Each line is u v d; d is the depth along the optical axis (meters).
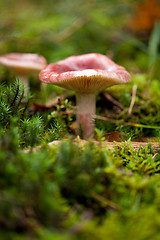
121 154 0.22
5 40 0.39
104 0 0.58
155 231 0.16
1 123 0.22
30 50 0.40
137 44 0.46
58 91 0.31
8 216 0.15
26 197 0.16
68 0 0.59
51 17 0.55
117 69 0.26
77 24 0.49
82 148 0.21
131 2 0.58
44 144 0.20
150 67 0.40
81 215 0.17
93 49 0.41
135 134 0.26
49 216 0.16
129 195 0.18
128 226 0.16
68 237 0.15
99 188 0.18
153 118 0.27
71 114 0.27
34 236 0.15
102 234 0.16
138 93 0.30
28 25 0.50
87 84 0.24
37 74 0.35
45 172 0.18
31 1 0.72
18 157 0.18
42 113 0.27
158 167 0.21
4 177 0.17
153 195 0.18
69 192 0.18
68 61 0.27
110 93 0.30
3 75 0.35
